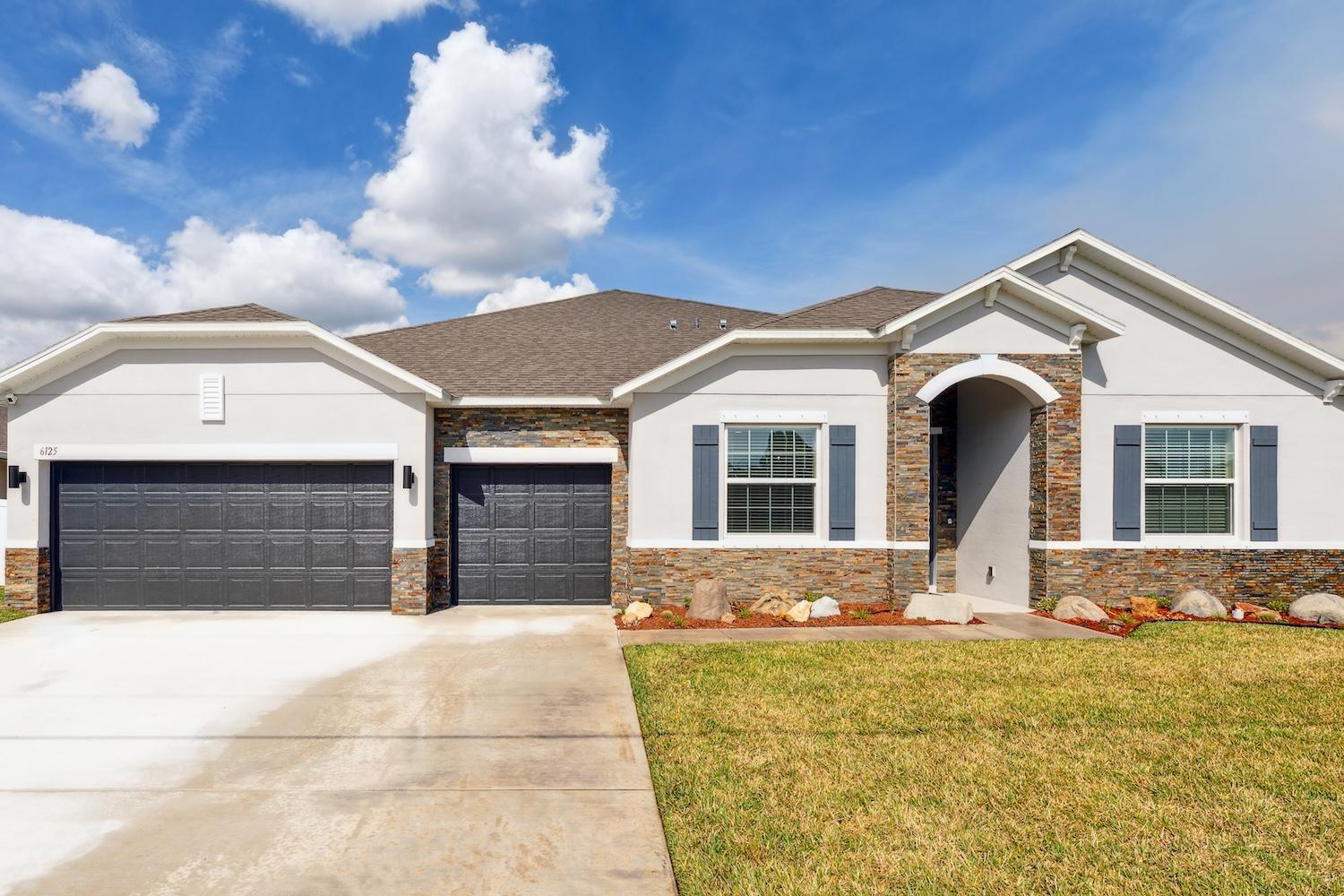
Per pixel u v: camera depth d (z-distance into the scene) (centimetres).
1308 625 1075
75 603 1225
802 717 664
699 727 639
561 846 445
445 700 728
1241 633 1013
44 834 459
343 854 436
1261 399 1268
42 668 848
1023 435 1259
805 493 1265
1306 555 1253
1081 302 1272
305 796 512
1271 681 777
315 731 639
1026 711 678
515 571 1299
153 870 419
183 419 1213
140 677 809
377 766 563
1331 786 523
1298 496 1264
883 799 500
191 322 1177
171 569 1228
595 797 511
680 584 1227
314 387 1219
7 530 1198
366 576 1232
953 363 1209
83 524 1227
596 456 1293
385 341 1595
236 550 1232
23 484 1202
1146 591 1229
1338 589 1252
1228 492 1280
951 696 724
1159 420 1254
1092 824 466
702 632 1055
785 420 1242
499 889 400
